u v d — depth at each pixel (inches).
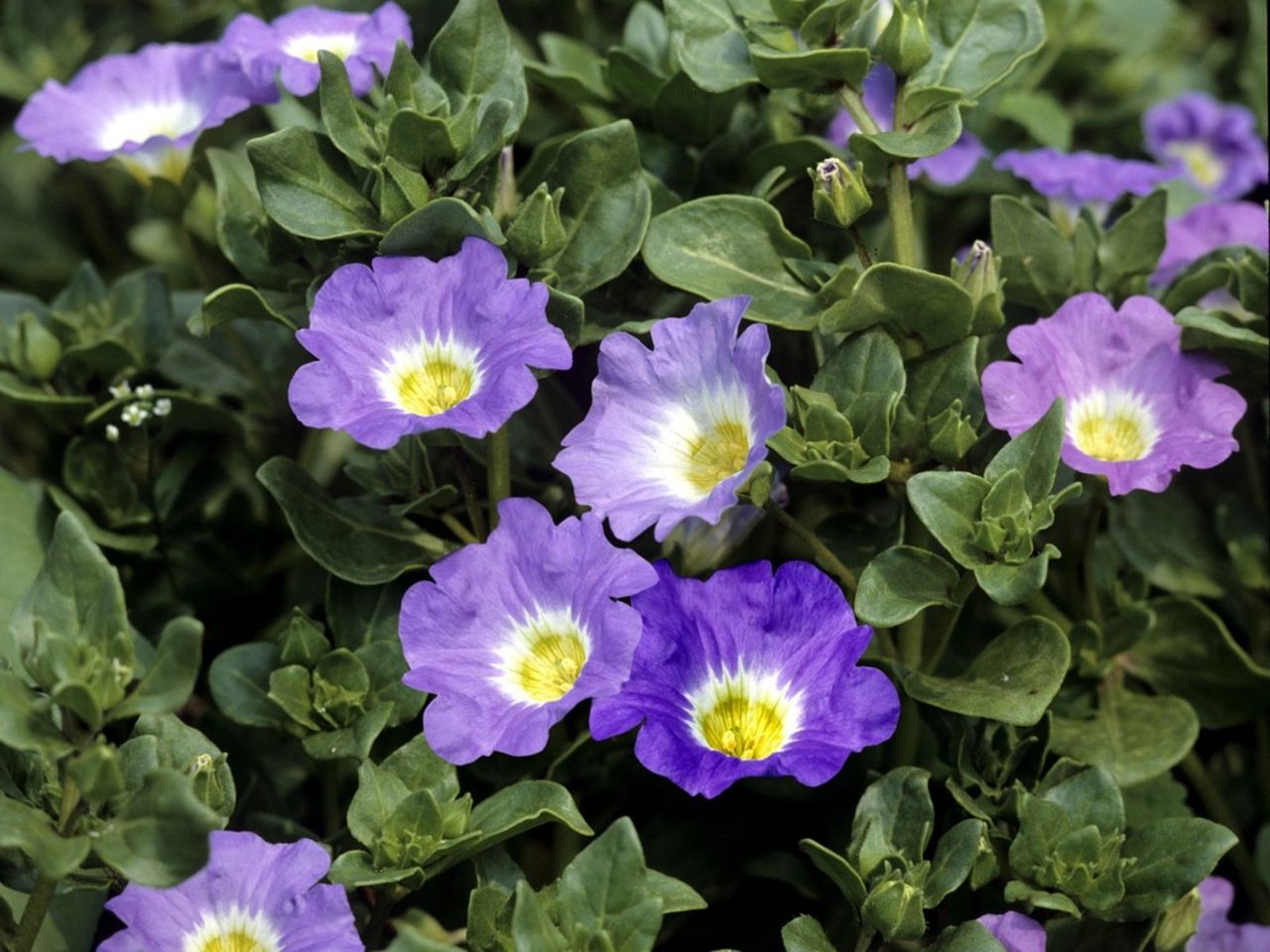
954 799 22.1
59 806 20.5
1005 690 21.3
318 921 20.5
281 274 23.0
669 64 25.2
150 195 24.7
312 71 23.5
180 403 24.2
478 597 21.2
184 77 24.7
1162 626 23.7
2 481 24.0
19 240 28.9
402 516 22.6
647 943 20.1
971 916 22.1
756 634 21.1
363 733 21.8
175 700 19.9
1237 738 24.8
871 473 21.3
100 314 24.8
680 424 21.4
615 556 20.9
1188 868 21.2
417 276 21.5
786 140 23.5
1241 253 24.0
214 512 25.0
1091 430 22.4
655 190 23.5
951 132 21.8
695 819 23.1
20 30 29.4
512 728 20.7
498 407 20.7
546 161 23.7
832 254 24.3
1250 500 25.1
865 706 20.6
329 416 21.1
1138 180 25.0
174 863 19.5
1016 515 20.9
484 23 22.2
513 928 20.0
